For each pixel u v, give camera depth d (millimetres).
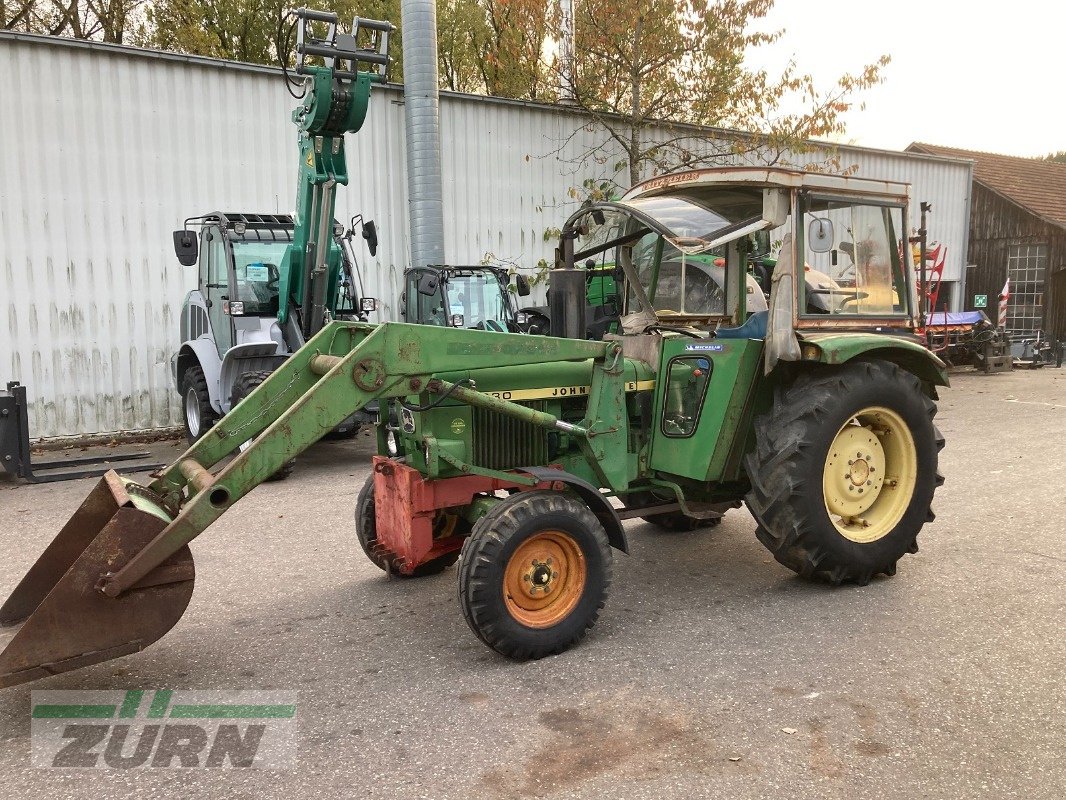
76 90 8789
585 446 3832
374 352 3287
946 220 18094
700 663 3303
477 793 2449
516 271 11617
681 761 2594
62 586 2840
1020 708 2877
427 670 3309
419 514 3648
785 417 3904
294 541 5184
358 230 10695
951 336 14656
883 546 4098
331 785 2510
